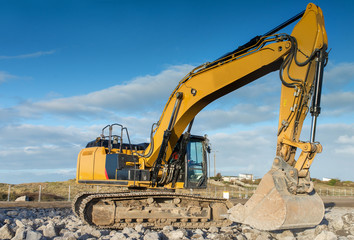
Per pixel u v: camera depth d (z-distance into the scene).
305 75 8.33
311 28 8.41
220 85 10.81
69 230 8.75
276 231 8.91
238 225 10.60
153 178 12.51
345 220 9.70
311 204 7.77
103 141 13.95
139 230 8.79
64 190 31.30
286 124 8.35
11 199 24.02
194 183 13.03
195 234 8.42
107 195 9.26
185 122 12.23
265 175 7.79
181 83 12.10
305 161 7.91
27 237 7.27
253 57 9.85
